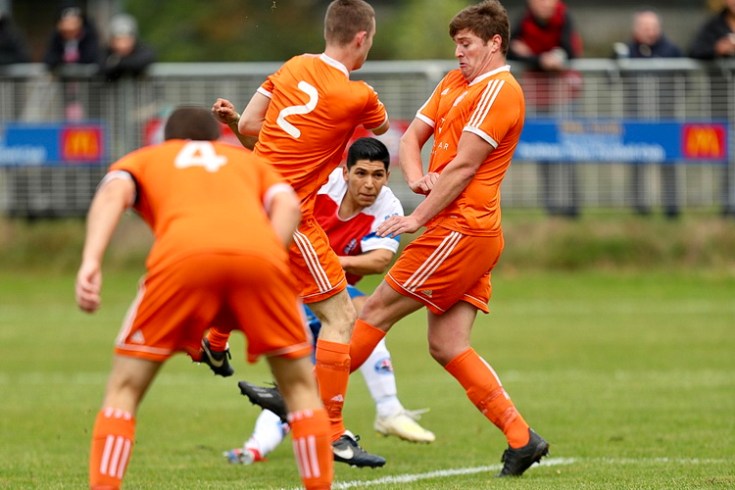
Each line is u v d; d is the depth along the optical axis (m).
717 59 61.00
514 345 49.38
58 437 32.16
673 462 27.48
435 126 26.20
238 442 32.38
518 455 25.67
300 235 24.92
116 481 17.83
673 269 64.06
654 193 62.38
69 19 63.78
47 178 64.25
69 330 54.34
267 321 18.11
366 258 28.55
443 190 24.77
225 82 63.28
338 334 25.27
